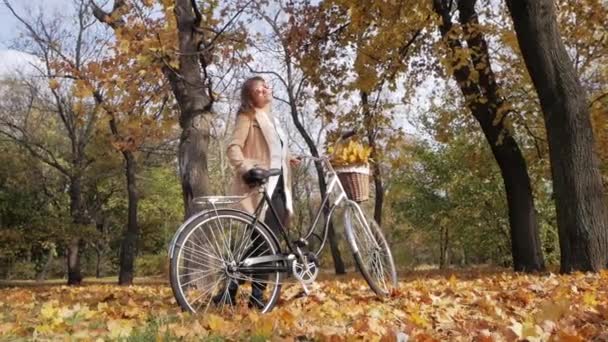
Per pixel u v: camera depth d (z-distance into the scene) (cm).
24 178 2553
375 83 1271
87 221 2538
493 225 2264
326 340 318
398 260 3038
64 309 441
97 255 3519
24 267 3253
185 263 412
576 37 1369
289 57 1409
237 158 454
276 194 457
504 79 1556
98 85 942
